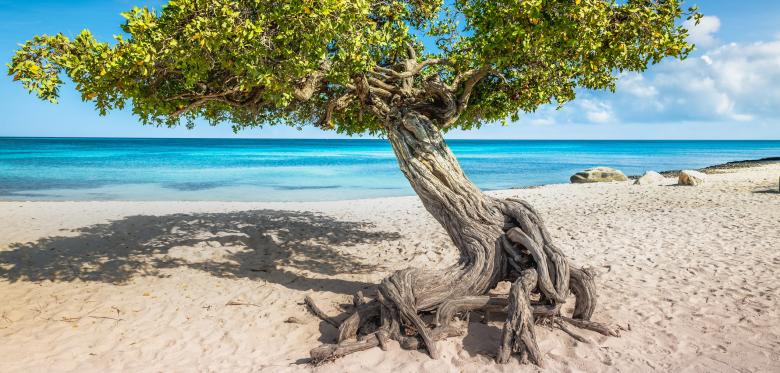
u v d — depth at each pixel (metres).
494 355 5.57
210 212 16.52
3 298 7.69
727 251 9.80
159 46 5.59
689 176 21.33
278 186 29.91
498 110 9.59
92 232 12.62
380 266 9.84
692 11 6.11
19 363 5.52
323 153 84.50
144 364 5.58
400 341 5.84
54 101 5.64
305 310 7.21
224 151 89.25
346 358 5.55
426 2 8.85
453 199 6.96
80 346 6.03
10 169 40.50
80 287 8.34
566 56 6.89
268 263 10.02
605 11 5.98
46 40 5.47
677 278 8.21
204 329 6.57
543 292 6.10
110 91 6.11
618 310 6.86
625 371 5.18
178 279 8.86
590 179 27.56
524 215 6.61
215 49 5.50
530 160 63.72
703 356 5.43
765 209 14.47
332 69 6.83
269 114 10.10
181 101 6.98
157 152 79.25
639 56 6.92
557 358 5.48
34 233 12.45
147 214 15.87
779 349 5.51
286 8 5.41
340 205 19.17
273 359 5.70
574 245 11.01
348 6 5.68
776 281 7.79
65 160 53.44
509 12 5.99
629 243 10.91
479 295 6.51
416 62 8.62
